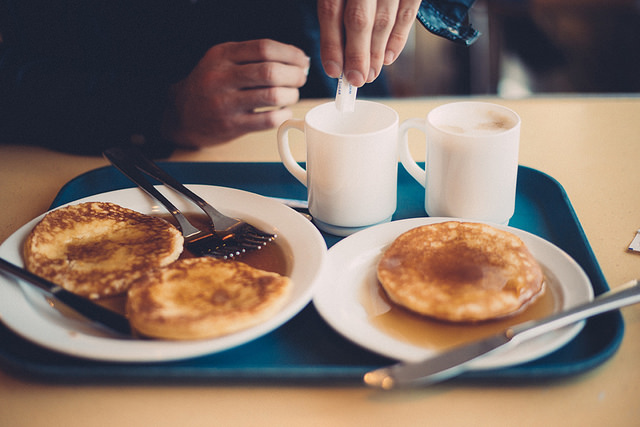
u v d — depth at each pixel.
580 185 0.82
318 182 0.72
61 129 0.93
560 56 2.46
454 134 0.69
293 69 0.91
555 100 1.04
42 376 0.57
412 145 0.93
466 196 0.71
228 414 0.54
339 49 0.71
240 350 0.59
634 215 0.76
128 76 0.98
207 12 1.16
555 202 0.78
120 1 1.11
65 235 0.69
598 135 0.93
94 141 0.92
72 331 0.58
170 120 0.93
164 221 0.72
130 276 0.63
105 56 1.14
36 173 0.88
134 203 0.76
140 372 0.56
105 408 0.55
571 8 2.69
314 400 0.55
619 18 2.71
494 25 2.52
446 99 1.04
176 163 0.86
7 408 0.55
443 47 2.26
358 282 0.65
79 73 0.99
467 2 0.94
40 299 0.62
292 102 0.91
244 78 0.88
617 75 2.29
